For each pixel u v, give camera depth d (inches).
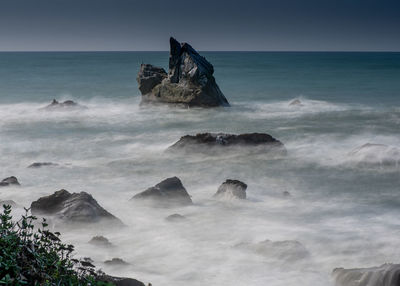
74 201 658.2
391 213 743.7
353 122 1695.4
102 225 637.3
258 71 5649.6
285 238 621.3
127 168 1048.2
